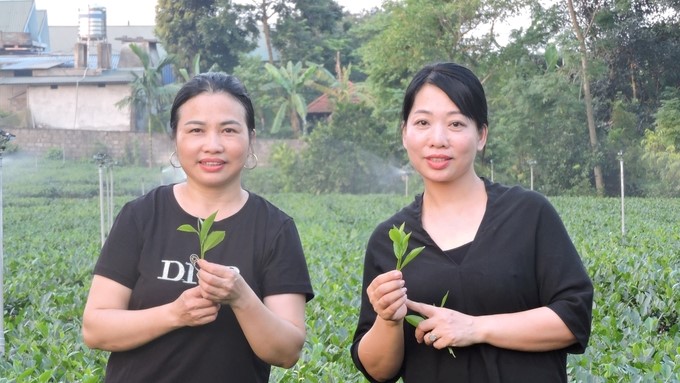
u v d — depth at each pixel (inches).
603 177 1280.8
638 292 340.2
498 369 119.4
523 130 1275.8
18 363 205.5
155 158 1590.8
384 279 115.3
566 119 1279.5
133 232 127.1
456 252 122.5
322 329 247.6
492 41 1338.6
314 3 1787.6
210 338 123.4
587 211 1009.5
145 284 125.0
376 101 1476.4
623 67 1344.7
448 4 1310.3
